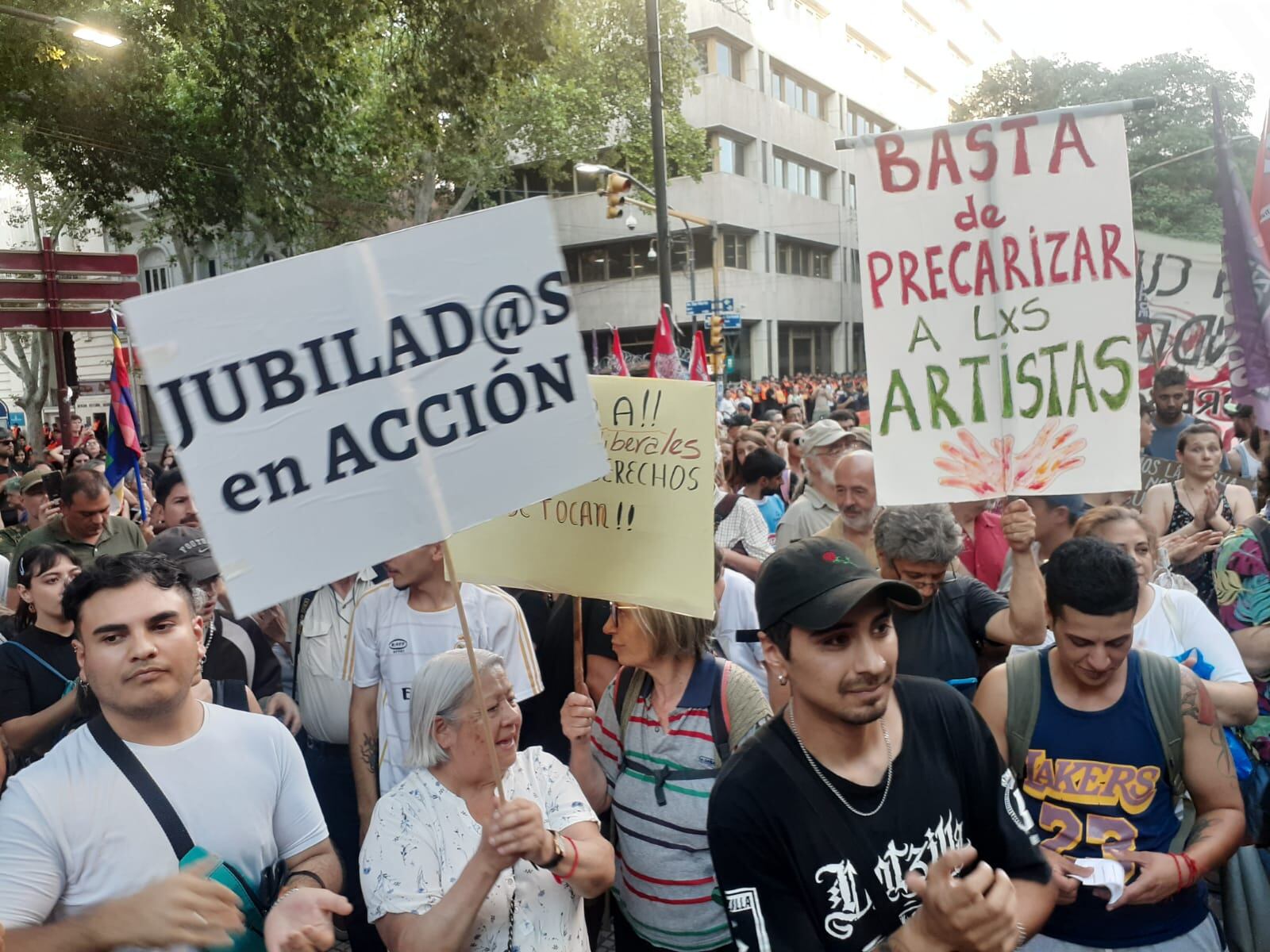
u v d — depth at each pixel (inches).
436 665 99.2
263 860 88.9
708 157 1268.5
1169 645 118.6
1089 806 96.7
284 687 179.0
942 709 80.6
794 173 1777.8
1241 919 117.1
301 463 87.9
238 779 88.9
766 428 434.0
